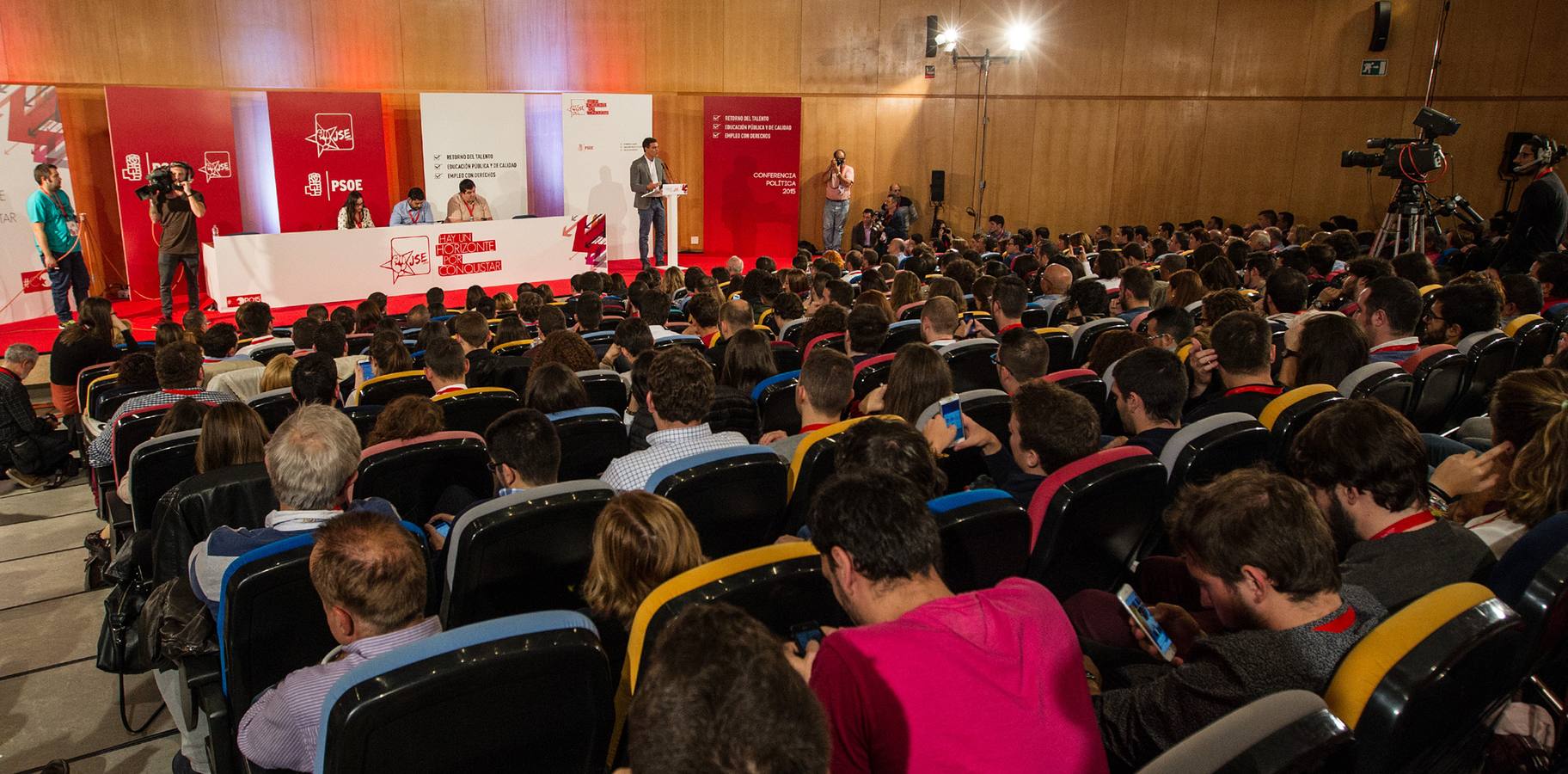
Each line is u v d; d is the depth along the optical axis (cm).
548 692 161
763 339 429
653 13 1354
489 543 218
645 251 1223
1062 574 248
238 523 282
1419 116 855
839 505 158
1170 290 580
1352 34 1327
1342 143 1358
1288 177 1385
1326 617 162
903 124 1428
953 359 438
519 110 1232
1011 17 1390
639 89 1370
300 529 238
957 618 141
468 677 150
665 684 97
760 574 179
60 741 311
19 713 326
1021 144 1429
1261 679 155
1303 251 724
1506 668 154
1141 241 1223
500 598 231
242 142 1183
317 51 1207
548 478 272
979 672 134
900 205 1390
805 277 793
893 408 339
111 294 1100
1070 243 1091
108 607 296
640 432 391
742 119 1338
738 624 103
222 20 1152
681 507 251
